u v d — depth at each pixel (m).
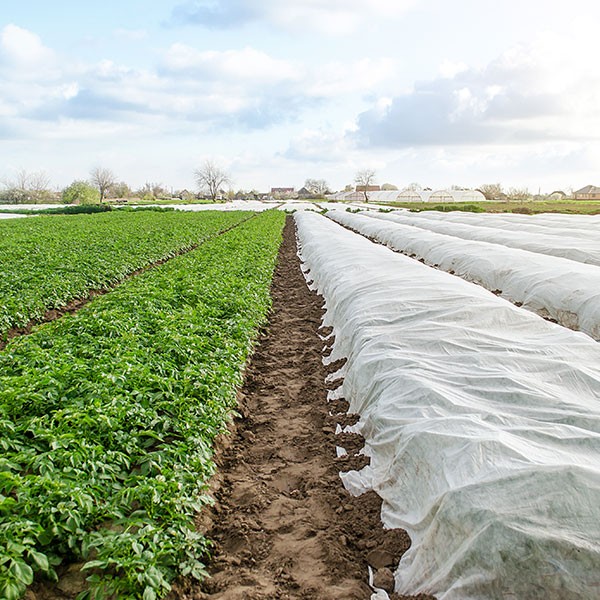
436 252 19.36
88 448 5.03
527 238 20.62
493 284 14.77
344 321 10.52
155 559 4.02
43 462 4.74
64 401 6.19
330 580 4.45
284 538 5.02
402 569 4.50
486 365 6.69
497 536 3.85
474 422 5.12
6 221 39.03
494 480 4.21
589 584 3.57
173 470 5.23
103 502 4.67
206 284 12.79
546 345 7.22
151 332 9.20
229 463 6.40
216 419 6.46
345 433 6.90
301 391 8.63
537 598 3.64
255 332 10.50
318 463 6.39
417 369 6.77
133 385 6.53
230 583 4.44
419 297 9.88
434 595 4.07
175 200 115.88
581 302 11.38
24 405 6.07
